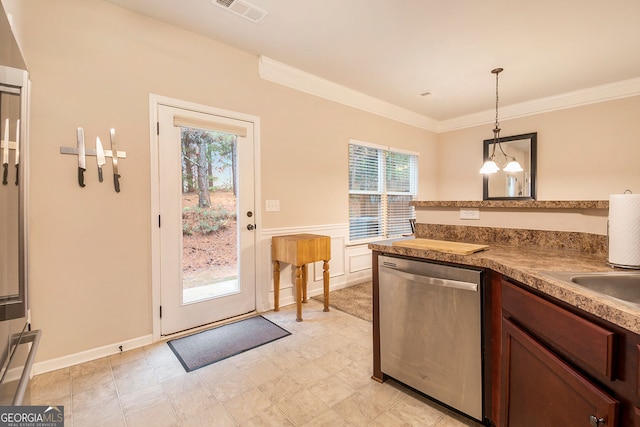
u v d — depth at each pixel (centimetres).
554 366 99
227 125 280
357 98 402
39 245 196
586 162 398
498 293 137
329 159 372
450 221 219
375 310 189
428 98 425
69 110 205
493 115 479
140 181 234
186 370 203
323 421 157
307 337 250
